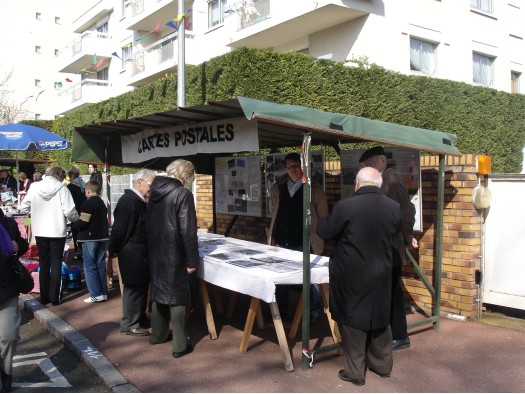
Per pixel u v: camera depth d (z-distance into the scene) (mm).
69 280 7652
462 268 5867
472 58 18125
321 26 15688
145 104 17656
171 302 4621
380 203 4039
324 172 6902
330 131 4359
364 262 3961
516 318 5848
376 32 14695
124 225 5242
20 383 4379
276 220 6305
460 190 5887
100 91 29531
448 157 5988
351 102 12445
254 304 4793
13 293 3855
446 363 4527
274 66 11805
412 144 5035
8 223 4082
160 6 23078
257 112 3902
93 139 7309
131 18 26719
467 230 5828
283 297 5918
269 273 4395
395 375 4266
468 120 14914
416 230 5746
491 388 3998
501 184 5812
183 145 5852
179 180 4828
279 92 11828
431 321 5418
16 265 3893
